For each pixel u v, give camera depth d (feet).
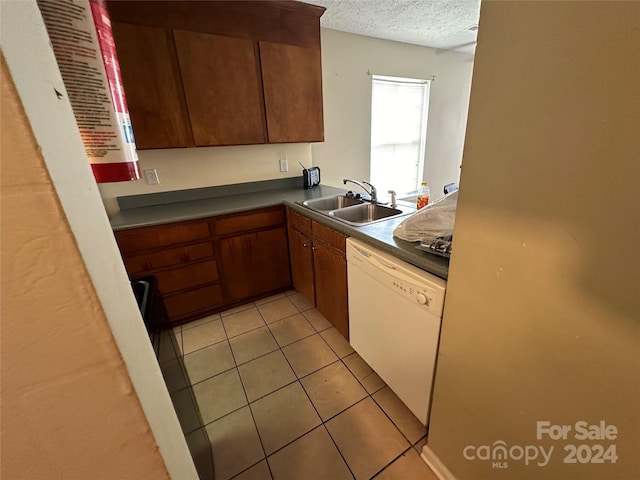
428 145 11.81
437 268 3.16
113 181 1.39
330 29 8.40
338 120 9.34
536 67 1.73
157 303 3.11
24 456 1.24
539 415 2.29
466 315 2.73
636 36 1.33
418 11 7.25
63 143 1.02
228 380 5.27
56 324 1.12
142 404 1.40
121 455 1.44
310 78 7.11
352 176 10.21
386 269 3.89
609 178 1.55
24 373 1.12
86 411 1.28
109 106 1.30
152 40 5.43
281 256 7.65
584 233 1.72
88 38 1.17
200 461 3.16
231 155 7.76
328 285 5.91
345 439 4.17
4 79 0.86
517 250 2.13
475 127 2.20
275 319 6.97
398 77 10.06
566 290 1.89
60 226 1.03
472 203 2.39
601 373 1.83
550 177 1.81
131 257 5.82
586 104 1.56
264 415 4.57
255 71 6.46
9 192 0.95
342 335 6.23
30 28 0.91
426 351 3.50
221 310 7.26
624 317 1.65
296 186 8.94
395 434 4.21
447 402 3.27
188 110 6.01
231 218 6.65
